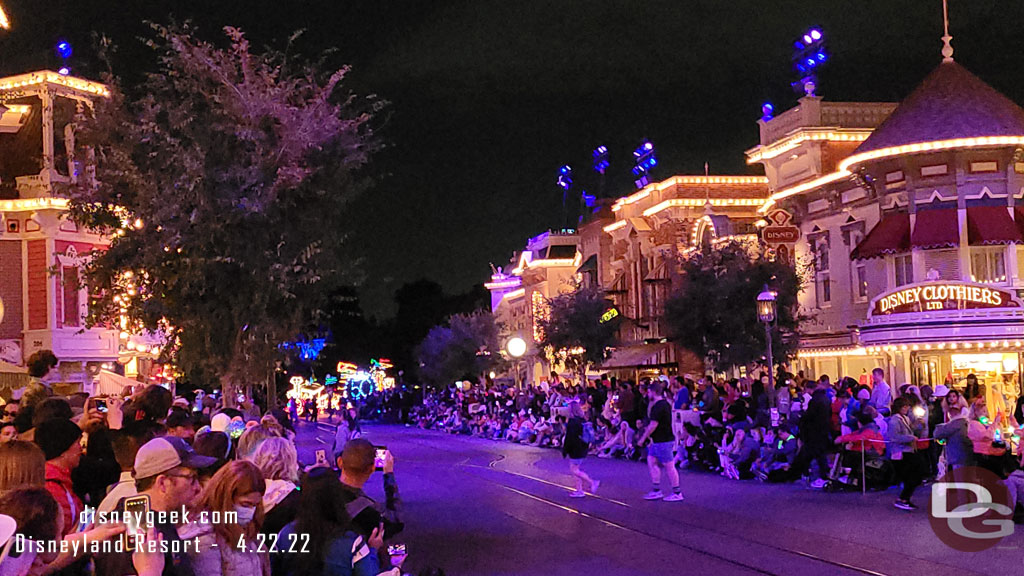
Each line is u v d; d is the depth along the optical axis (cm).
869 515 1476
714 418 2267
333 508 581
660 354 4675
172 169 1446
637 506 1670
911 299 2764
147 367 3838
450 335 7606
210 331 1512
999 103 2961
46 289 3378
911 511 1497
